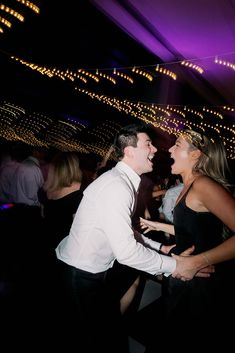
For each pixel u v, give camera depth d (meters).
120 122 16.58
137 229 2.28
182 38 8.55
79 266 1.71
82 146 17.53
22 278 2.87
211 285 1.62
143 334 2.04
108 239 1.63
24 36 9.46
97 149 17.12
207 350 1.62
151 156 1.89
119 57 10.59
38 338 2.00
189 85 11.84
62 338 1.76
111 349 1.77
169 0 6.86
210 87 12.20
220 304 1.63
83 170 4.86
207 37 8.24
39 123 17.14
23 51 10.68
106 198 1.60
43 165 4.96
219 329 1.62
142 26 8.26
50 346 1.85
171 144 11.27
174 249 1.87
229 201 1.45
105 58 10.87
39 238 3.15
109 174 1.73
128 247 1.56
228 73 10.31
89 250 1.69
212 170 1.70
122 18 7.92
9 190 4.24
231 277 1.67
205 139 1.70
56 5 7.32
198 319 1.62
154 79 11.50
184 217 1.64
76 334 1.71
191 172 1.75
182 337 1.67
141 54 10.09
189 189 1.63
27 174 4.04
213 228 1.58
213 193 1.48
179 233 1.70
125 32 8.73
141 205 3.80
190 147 1.72
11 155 4.35
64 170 2.79
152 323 2.19
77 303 1.70
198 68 6.62
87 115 17.28
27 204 4.03
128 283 2.54
